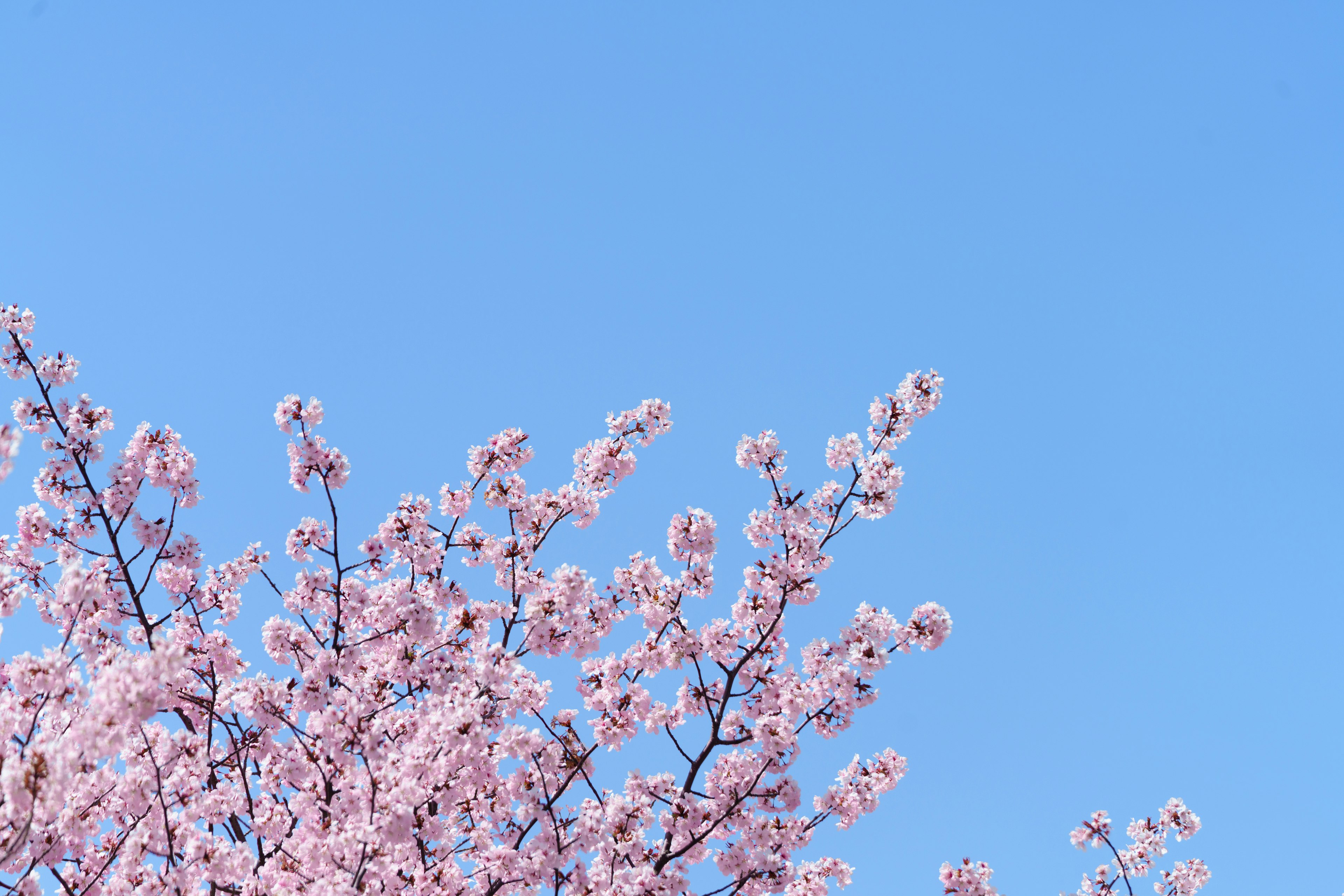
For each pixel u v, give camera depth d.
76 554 9.69
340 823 8.36
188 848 7.71
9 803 5.80
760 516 9.71
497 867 9.16
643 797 9.59
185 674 10.06
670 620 9.98
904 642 9.24
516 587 10.49
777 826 9.88
